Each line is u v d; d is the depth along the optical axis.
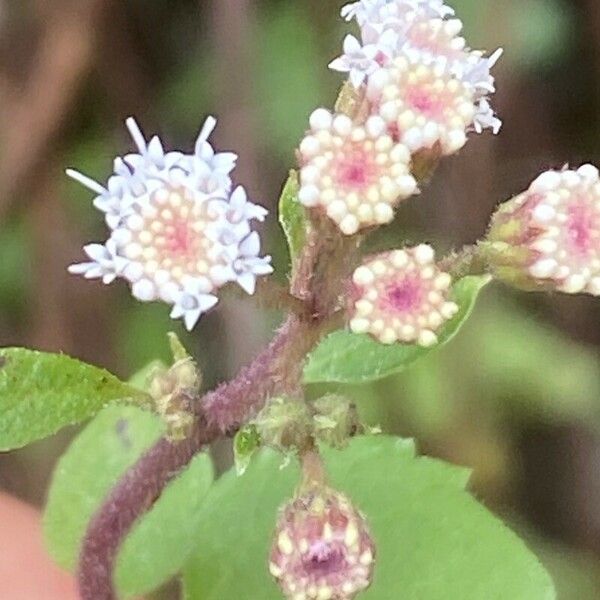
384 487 0.05
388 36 0.05
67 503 0.06
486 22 0.09
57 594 0.08
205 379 0.09
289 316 0.05
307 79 0.09
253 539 0.05
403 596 0.05
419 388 0.09
